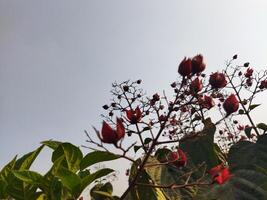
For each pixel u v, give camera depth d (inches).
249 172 10.0
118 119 9.3
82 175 11.2
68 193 9.4
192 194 10.2
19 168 10.5
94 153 9.9
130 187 8.9
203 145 11.2
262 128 16.2
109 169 9.5
